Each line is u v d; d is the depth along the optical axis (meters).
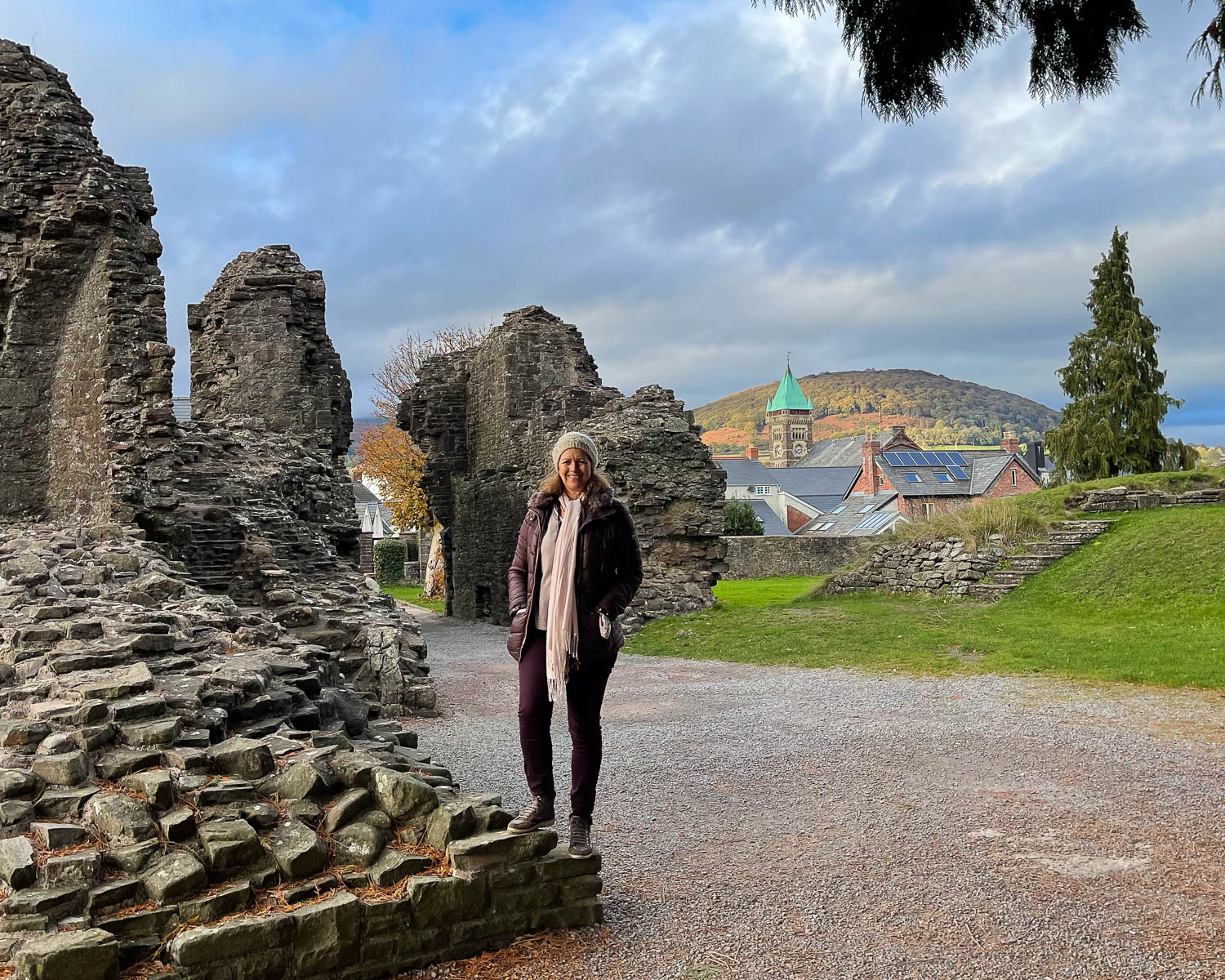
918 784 7.27
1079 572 19.25
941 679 12.19
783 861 5.63
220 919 3.90
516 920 4.48
